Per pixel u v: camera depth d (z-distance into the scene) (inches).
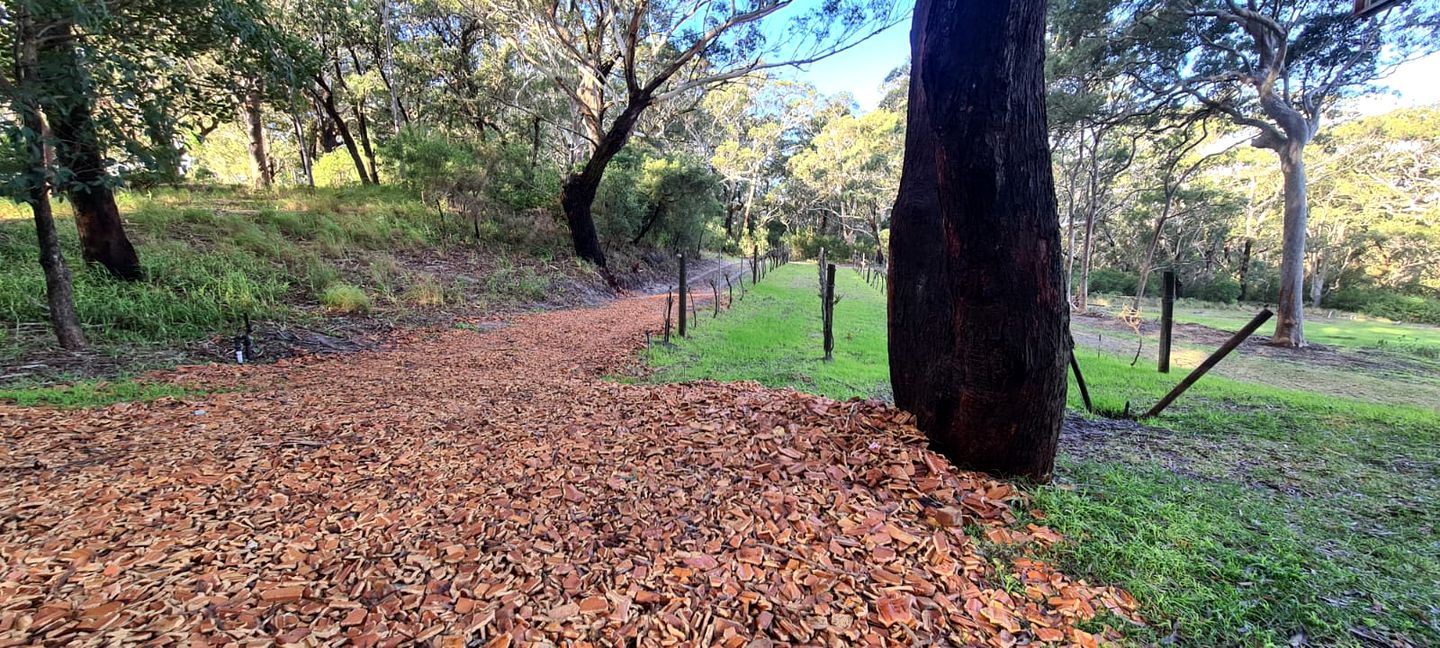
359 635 68.4
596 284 615.8
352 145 763.4
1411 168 1032.2
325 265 385.4
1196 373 183.9
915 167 134.5
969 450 122.0
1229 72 497.4
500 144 698.2
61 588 75.2
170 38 237.6
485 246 569.0
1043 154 109.4
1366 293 1008.2
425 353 289.7
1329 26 439.2
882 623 74.2
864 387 222.4
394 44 767.1
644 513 101.3
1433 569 90.7
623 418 157.4
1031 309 112.2
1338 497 121.9
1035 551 95.8
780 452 125.1
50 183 190.5
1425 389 297.4
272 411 166.7
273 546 88.9
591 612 73.9
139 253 317.1
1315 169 1120.2
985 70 99.2
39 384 188.5
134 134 213.0
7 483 107.1
